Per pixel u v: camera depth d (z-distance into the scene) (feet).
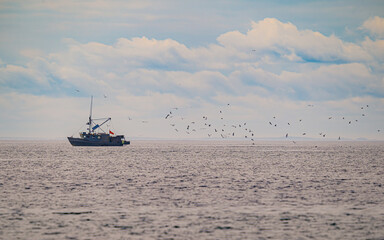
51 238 123.54
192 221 143.13
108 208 164.14
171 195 197.67
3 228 133.28
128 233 128.57
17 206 167.32
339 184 242.78
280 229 133.69
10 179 262.88
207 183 245.86
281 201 181.27
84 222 141.18
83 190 214.07
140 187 226.79
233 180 262.06
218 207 167.02
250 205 171.42
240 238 124.36
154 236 125.80
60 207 165.78
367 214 154.71
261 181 256.93
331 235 127.65
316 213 156.25
